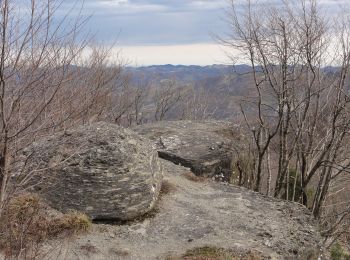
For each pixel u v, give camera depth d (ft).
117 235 22.38
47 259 18.04
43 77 11.61
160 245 22.06
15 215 18.70
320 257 23.54
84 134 24.21
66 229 21.12
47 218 21.21
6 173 12.23
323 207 42.78
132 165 24.08
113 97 53.72
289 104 38.17
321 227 38.14
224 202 28.12
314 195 43.09
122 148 24.29
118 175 23.36
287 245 22.79
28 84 11.34
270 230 24.39
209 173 39.65
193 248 21.88
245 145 45.80
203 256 20.84
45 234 19.67
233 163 42.75
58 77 12.04
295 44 43.21
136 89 74.38
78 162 22.97
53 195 22.31
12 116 11.62
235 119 52.47
